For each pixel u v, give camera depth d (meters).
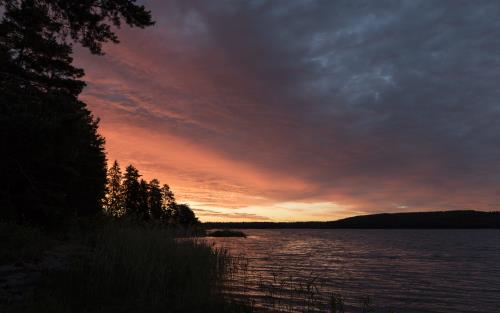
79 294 7.64
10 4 12.27
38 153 12.25
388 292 14.02
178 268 11.21
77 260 10.50
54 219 18.30
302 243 60.94
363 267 23.72
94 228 22.38
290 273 17.67
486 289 15.97
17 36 14.74
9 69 13.71
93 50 12.41
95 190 29.70
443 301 12.83
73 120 11.45
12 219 15.33
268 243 57.22
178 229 15.70
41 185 17.48
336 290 13.55
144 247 11.99
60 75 19.11
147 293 8.59
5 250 10.43
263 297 10.54
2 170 15.25
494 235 139.75
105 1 11.18
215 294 9.30
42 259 10.52
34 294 7.02
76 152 12.76
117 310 7.00
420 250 47.66
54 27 12.26
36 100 11.16
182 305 7.84
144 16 11.48
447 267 26.19
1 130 10.48
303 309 9.38
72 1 11.05
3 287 7.34
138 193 73.94
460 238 106.00
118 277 9.01
